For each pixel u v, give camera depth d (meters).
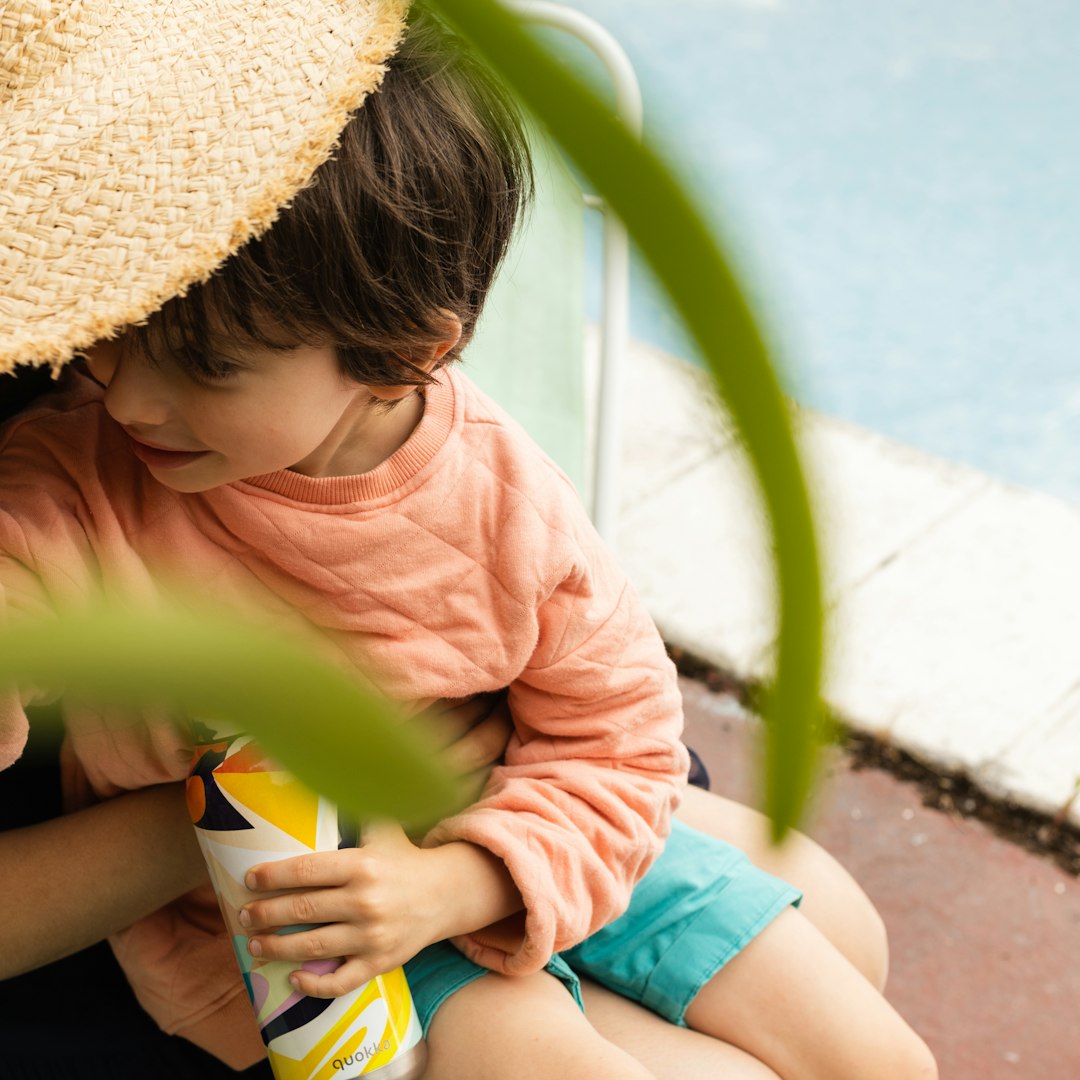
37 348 0.43
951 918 1.62
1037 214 3.54
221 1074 0.88
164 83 0.49
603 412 1.49
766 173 3.64
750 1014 0.95
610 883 0.85
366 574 0.80
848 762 1.79
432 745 0.16
